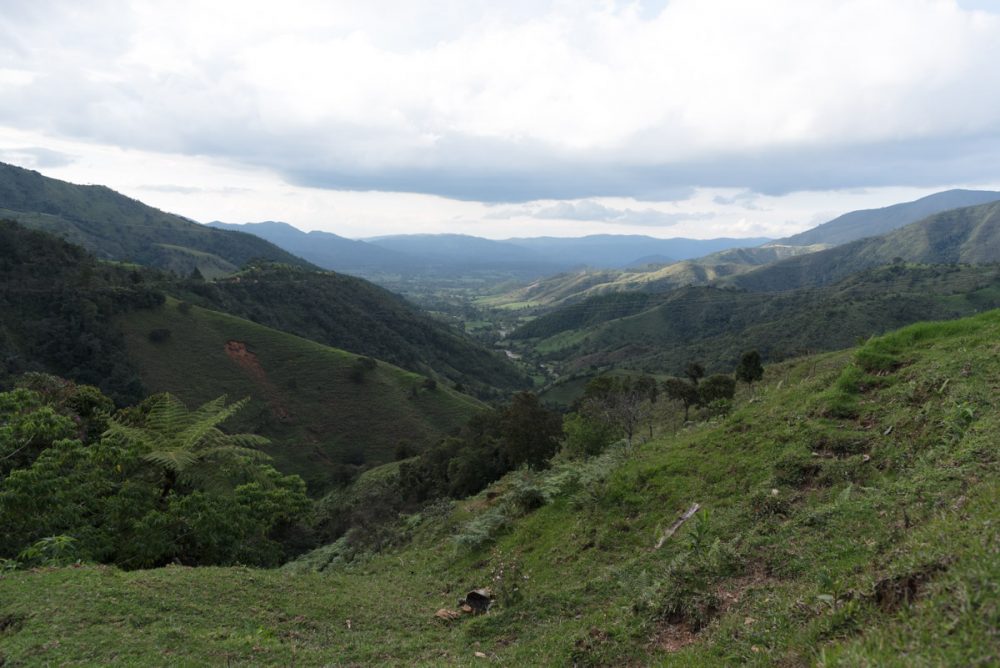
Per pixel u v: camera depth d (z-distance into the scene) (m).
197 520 14.70
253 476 19.81
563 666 7.68
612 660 7.51
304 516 25.25
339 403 91.81
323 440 84.75
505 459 39.16
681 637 7.59
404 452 72.56
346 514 41.97
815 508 9.80
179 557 14.96
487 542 17.20
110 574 10.57
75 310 83.50
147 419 19.00
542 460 29.28
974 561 5.15
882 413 12.42
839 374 15.45
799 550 8.46
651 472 14.98
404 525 27.86
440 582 15.08
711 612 7.87
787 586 7.62
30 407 20.02
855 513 8.80
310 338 134.25
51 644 7.62
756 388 32.88
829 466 11.25
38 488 13.74
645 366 139.88
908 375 13.34
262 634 9.13
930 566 5.64
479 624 10.17
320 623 10.27
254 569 13.27
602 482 16.22
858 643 4.93
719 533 10.25
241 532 16.33
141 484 15.17
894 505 8.43
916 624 4.86
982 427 9.61
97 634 8.07
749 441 14.07
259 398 88.00
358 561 22.67
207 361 90.44
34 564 12.41
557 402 117.06
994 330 13.70
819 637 5.68
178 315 96.25
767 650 5.96
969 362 12.30
